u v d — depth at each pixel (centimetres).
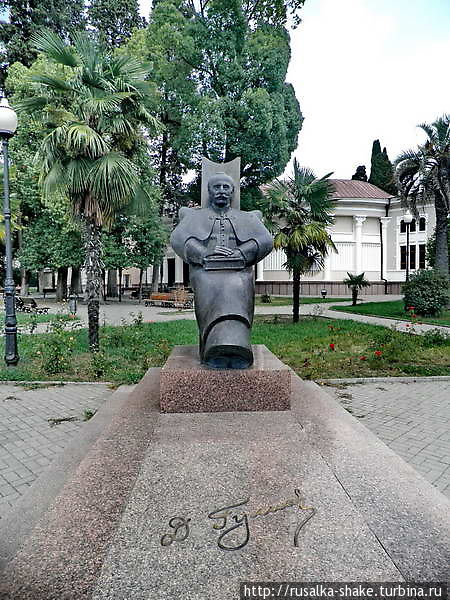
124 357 758
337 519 196
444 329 1200
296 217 1267
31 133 1694
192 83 1972
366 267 2955
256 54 1834
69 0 2611
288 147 2141
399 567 170
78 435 358
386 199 2923
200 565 168
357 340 934
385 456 265
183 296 2106
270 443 268
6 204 682
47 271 3559
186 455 251
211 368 336
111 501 213
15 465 359
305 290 2825
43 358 708
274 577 163
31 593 159
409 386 619
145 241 2056
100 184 725
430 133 1616
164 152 2447
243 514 198
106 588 158
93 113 738
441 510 209
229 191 406
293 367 704
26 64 2416
